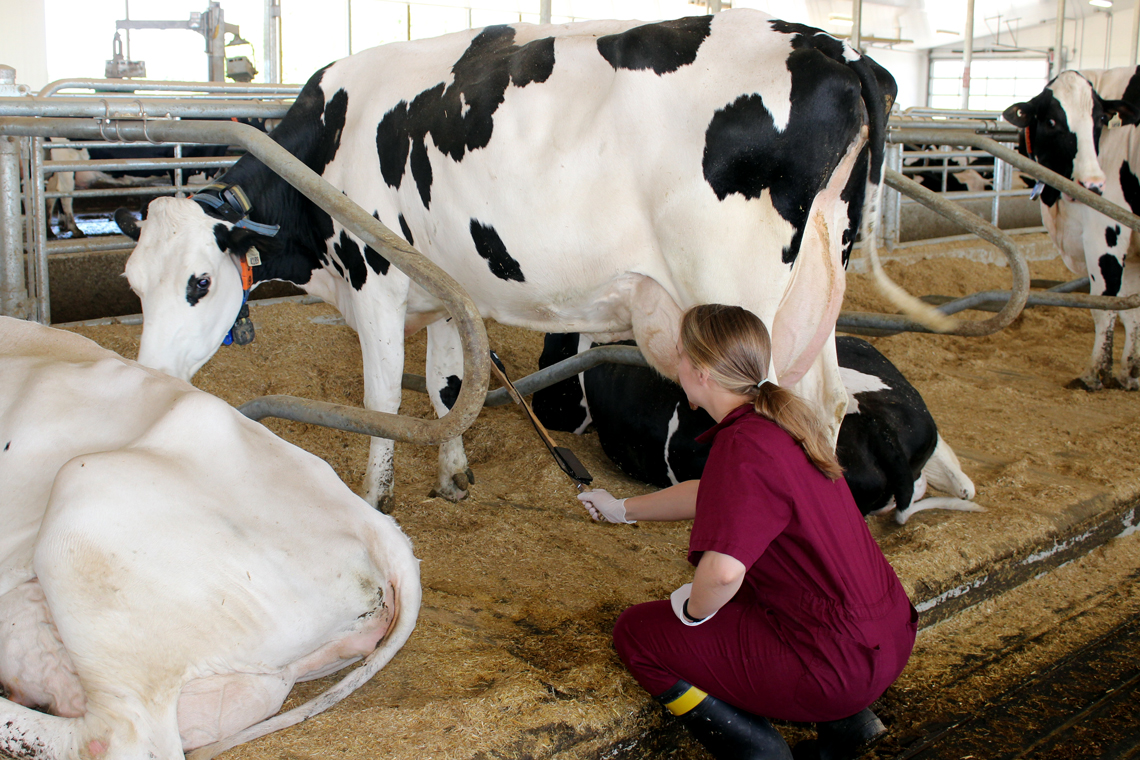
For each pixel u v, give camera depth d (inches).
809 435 73.2
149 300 117.2
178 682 66.6
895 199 317.7
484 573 108.1
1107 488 138.3
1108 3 813.9
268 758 68.2
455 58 115.0
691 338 77.5
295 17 738.2
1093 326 257.9
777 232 96.1
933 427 125.4
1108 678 101.7
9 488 74.0
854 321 148.6
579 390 161.2
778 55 93.9
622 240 102.5
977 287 298.5
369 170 120.5
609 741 78.7
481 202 109.3
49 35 685.9
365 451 148.3
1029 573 122.0
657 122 97.8
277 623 69.9
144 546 66.1
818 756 82.9
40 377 79.1
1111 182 210.7
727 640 76.4
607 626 94.7
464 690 80.8
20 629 69.5
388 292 123.6
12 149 161.3
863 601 74.2
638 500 90.0
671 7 809.5
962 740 90.4
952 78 1107.9
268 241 119.5
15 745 64.7
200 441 73.0
